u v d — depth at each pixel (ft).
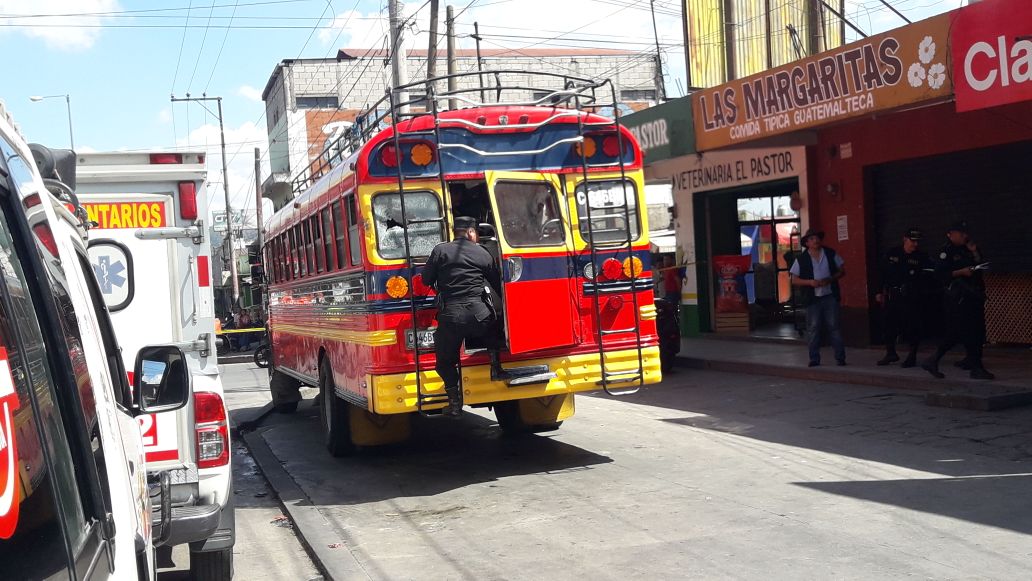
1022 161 44.34
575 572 19.26
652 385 48.14
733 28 64.18
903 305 42.68
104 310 13.80
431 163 27.89
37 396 6.64
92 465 7.46
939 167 48.24
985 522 20.57
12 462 5.83
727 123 53.01
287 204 44.83
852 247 52.75
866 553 19.03
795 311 62.13
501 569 19.90
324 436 39.60
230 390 64.54
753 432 33.19
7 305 6.37
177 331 22.09
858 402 37.24
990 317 47.14
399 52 56.44
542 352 28.07
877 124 50.52
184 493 19.48
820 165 54.60
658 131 59.98
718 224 67.67
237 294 127.75
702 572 18.60
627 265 29.04
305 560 22.90
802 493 24.20
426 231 27.81
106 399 9.02
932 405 34.99
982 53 36.73
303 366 40.65
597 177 28.99
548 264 27.84
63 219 10.61
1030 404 33.71
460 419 41.65
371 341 27.40
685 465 28.71
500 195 27.48
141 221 22.02
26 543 5.78
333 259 32.83
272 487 30.37
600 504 24.72
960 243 37.99
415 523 24.40
